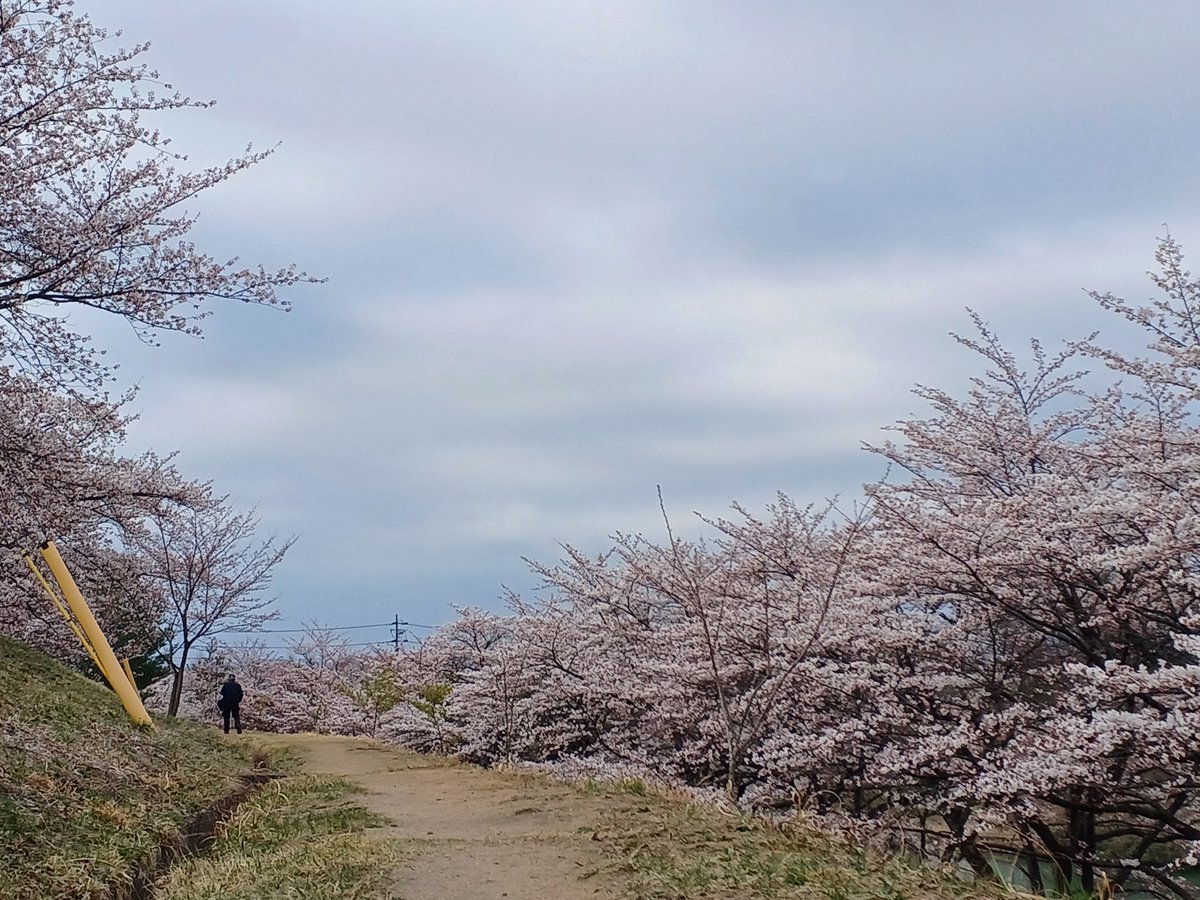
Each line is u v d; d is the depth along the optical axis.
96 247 7.93
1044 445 10.41
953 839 8.19
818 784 9.76
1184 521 7.05
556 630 15.70
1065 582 8.58
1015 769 7.45
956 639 9.45
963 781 8.42
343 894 5.02
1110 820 8.65
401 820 7.91
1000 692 9.05
